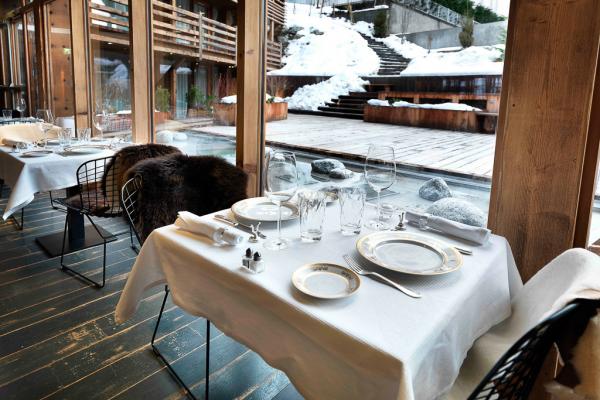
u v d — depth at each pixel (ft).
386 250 3.92
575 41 3.97
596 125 4.05
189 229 4.42
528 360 2.58
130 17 11.81
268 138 13.93
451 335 2.99
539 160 4.33
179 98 11.71
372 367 2.54
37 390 5.14
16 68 25.48
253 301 3.34
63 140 11.07
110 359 5.76
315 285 3.25
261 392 5.25
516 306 4.08
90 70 15.07
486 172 8.90
